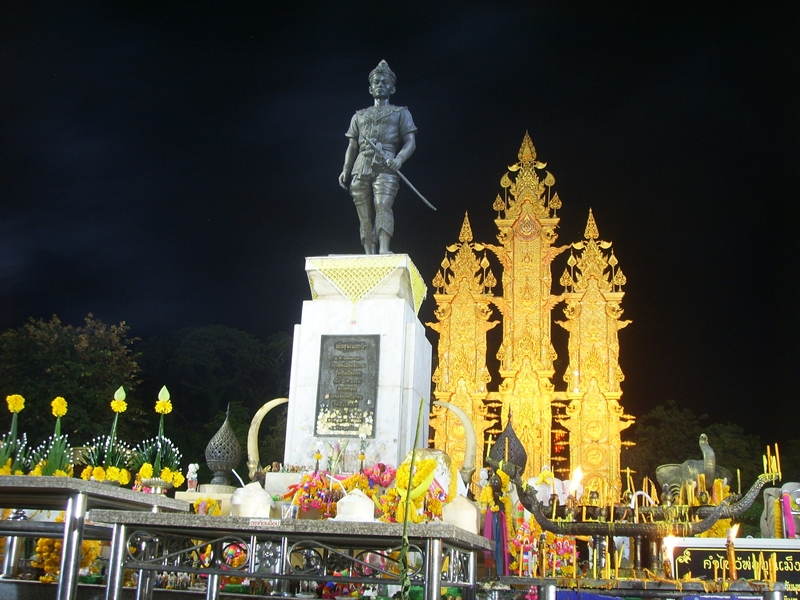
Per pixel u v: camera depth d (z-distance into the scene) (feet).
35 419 76.64
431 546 15.85
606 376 81.66
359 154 38.19
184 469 91.40
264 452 88.38
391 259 35.19
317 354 34.32
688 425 90.63
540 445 80.53
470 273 87.51
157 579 26.03
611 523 21.04
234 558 24.31
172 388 109.81
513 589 26.32
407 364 34.22
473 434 36.70
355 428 32.96
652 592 19.29
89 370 81.82
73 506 18.35
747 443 88.02
